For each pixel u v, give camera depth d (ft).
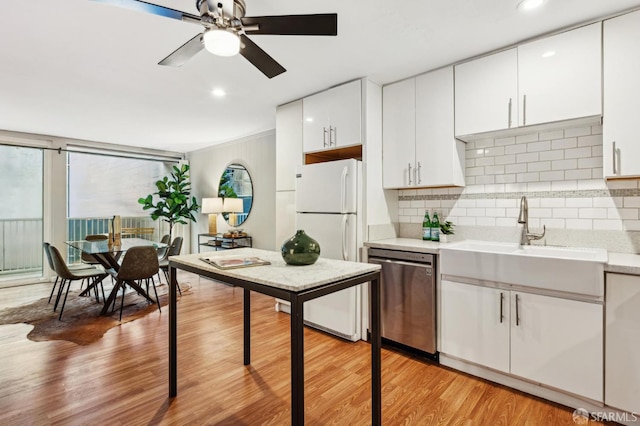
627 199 7.04
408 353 8.61
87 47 7.61
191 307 12.62
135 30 6.89
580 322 6.02
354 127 9.53
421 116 9.07
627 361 5.60
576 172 7.61
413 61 8.39
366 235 9.42
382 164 9.93
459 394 6.73
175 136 16.94
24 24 6.62
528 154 8.28
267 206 15.98
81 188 18.19
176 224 21.39
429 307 8.04
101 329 10.30
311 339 9.61
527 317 6.61
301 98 11.08
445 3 6.02
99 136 16.92
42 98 11.09
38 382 7.14
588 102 6.56
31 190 16.65
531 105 7.23
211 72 9.05
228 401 6.52
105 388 6.93
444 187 9.55
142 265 11.61
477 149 9.11
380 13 6.33
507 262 6.79
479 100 8.02
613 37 6.30
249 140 16.97
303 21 5.05
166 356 8.43
